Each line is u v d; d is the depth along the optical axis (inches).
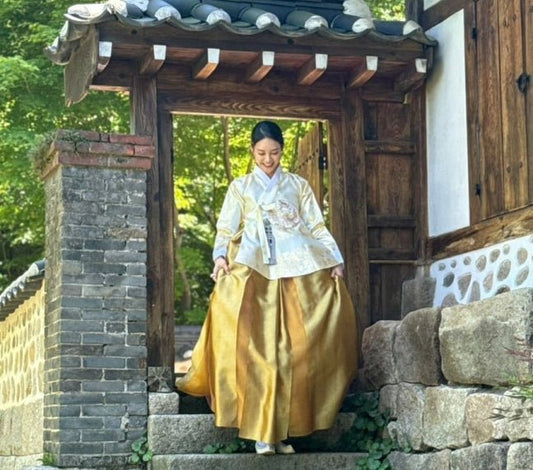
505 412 205.5
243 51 271.1
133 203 264.2
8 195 510.0
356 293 289.1
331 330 248.7
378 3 478.6
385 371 258.8
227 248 255.3
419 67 284.5
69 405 253.6
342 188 293.1
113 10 258.4
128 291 261.0
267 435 237.1
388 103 299.4
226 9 280.4
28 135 447.5
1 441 427.8
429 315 237.6
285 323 246.8
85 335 256.8
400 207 296.4
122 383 257.6
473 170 270.5
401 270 295.1
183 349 530.6
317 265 251.8
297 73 289.9
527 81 251.3
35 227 544.7
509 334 208.7
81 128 487.5
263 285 249.3
